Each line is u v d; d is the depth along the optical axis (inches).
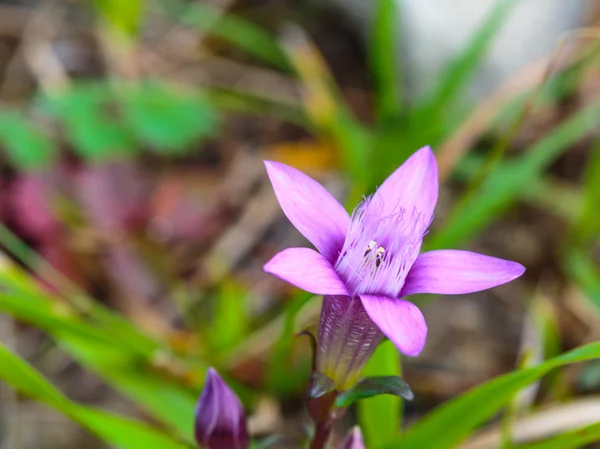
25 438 7.7
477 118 8.5
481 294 8.8
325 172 9.7
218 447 5.9
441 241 7.5
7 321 8.2
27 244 8.7
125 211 8.9
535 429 7.0
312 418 5.7
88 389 8.0
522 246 9.4
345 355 5.5
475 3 9.7
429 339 8.4
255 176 9.7
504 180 7.8
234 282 8.6
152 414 7.8
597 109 8.7
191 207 9.1
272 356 7.7
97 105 9.1
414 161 5.5
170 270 8.7
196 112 9.3
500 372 8.2
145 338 7.2
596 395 7.7
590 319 8.4
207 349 7.7
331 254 5.3
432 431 6.1
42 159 8.8
